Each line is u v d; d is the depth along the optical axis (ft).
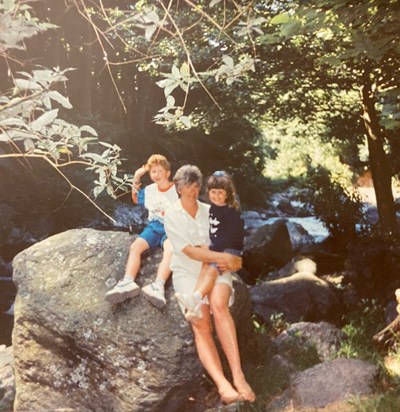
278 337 27.27
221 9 51.57
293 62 56.24
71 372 21.76
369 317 34.09
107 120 116.16
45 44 92.79
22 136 11.16
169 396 20.57
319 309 36.70
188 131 110.83
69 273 22.39
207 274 17.31
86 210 80.18
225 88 58.90
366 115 57.93
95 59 105.19
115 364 20.72
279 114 64.59
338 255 64.34
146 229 21.12
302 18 22.71
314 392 21.17
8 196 76.95
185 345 20.27
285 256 59.11
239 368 16.98
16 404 22.53
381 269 38.60
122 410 20.63
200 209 17.99
